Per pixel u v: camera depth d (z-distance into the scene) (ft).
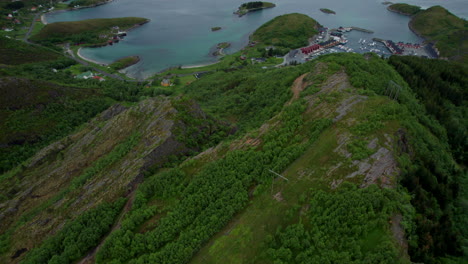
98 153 337.93
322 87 270.67
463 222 178.19
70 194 267.59
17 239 241.35
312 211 170.40
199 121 309.63
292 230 162.91
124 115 360.89
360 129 204.33
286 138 223.51
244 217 182.60
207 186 203.10
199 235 176.35
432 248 150.20
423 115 262.26
